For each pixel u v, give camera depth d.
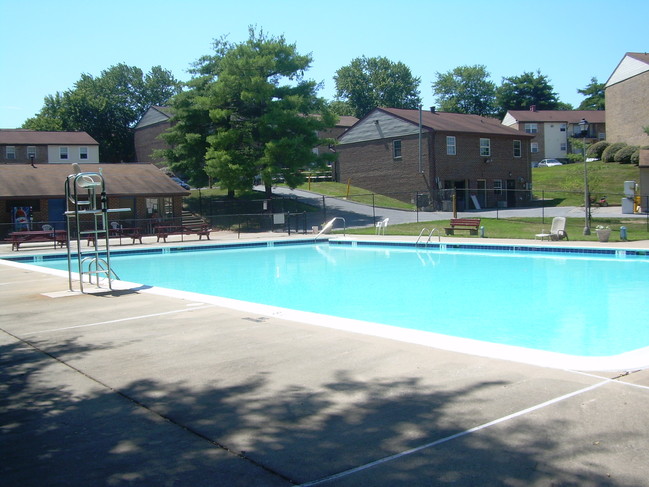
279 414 4.23
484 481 3.14
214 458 3.54
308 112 35.75
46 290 11.25
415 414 4.11
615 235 21.66
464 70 86.88
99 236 29.06
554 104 83.00
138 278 16.23
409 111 44.81
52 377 5.36
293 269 17.42
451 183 41.25
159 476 3.32
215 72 36.94
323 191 44.50
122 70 75.62
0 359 6.09
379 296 12.25
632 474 3.16
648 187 35.34
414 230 27.58
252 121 34.25
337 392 4.65
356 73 87.00
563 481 3.11
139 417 4.27
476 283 13.68
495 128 44.91
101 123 65.00
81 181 11.16
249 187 32.62
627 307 10.42
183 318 7.96
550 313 10.04
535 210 36.94
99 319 8.13
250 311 8.34
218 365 5.55
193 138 34.28
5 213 30.09
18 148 49.94
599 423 3.82
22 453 3.69
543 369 5.04
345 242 24.66
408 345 6.06
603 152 48.38
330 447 3.63
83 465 3.49
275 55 34.72
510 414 4.02
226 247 24.22
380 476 3.23
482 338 8.33
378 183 43.88
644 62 47.53
